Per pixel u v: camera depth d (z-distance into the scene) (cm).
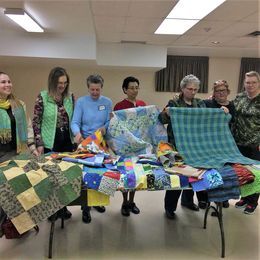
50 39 490
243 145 286
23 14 352
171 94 689
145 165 230
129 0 307
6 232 242
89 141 250
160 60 575
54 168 205
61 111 264
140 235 256
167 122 261
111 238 250
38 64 582
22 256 220
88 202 205
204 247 238
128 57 569
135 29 441
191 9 335
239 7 326
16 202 190
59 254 223
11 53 484
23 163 216
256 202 306
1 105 239
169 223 281
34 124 261
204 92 695
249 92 277
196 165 225
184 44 552
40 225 271
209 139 252
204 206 312
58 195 195
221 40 507
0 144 238
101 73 659
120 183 203
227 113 259
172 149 246
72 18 385
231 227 275
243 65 696
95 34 486
